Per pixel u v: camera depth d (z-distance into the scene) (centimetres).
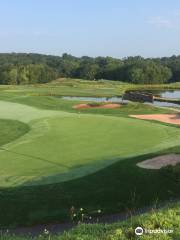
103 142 3575
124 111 5653
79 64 19338
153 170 2608
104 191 2303
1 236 1459
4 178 2531
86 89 10750
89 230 1384
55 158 3033
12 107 5806
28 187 2348
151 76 16775
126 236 1252
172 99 8431
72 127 4272
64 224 1962
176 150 3225
